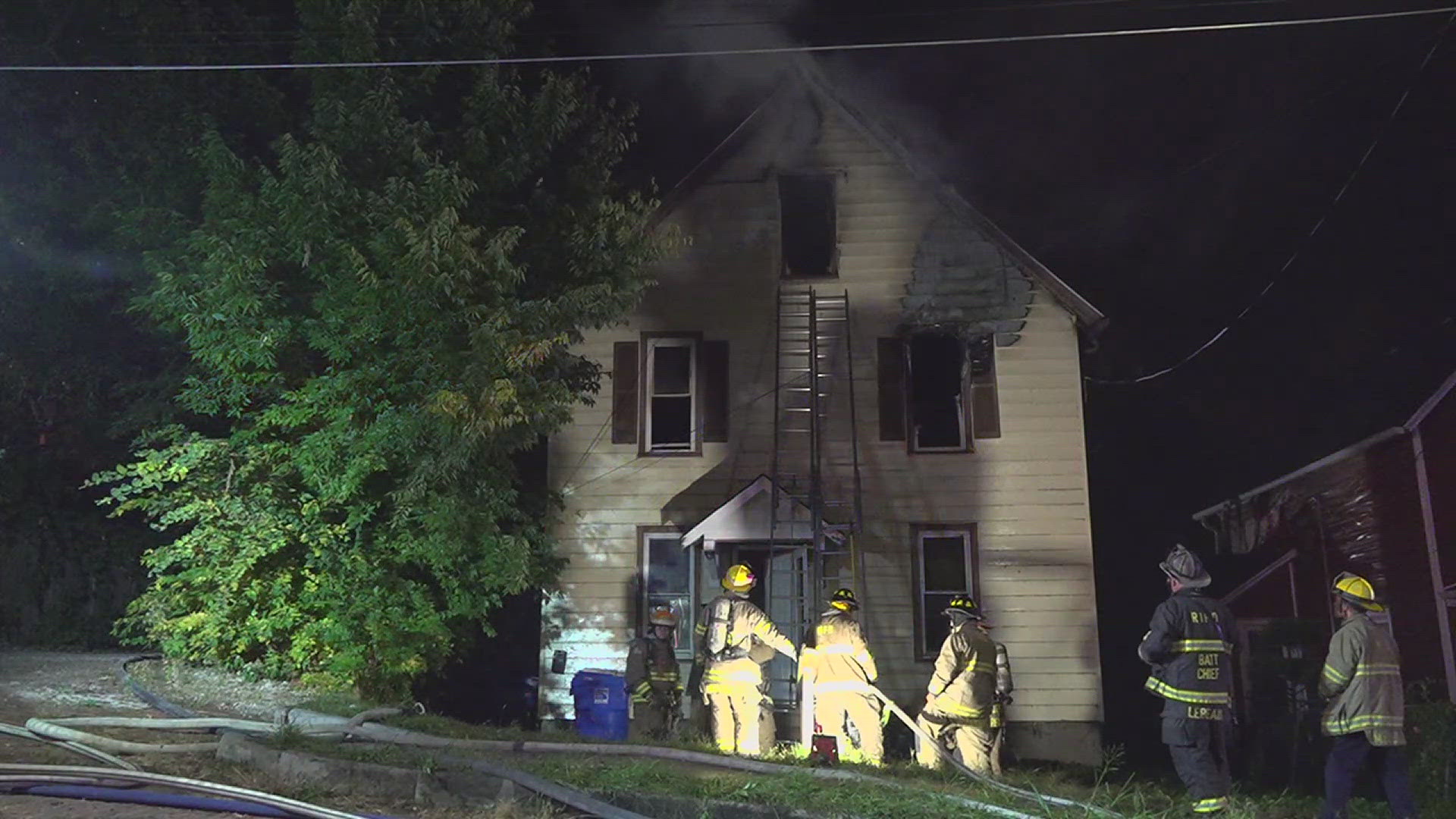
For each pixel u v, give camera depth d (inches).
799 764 340.8
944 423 666.2
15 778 267.3
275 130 510.9
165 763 304.0
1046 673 600.4
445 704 673.6
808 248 675.4
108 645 632.4
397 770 291.9
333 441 459.5
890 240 644.7
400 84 496.7
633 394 636.1
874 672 428.5
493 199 499.8
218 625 446.6
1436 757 434.0
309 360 490.0
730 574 450.3
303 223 446.0
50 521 638.5
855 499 594.6
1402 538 611.8
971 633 413.4
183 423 565.0
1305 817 312.0
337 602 454.9
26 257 544.4
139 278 509.7
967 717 406.6
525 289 499.5
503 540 479.5
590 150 522.9
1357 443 627.5
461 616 499.8
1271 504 743.7
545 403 469.1
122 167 496.1
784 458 624.1
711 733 442.6
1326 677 296.5
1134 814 290.7
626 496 627.8
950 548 622.8
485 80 491.8
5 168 519.2
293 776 297.7
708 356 637.9
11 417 628.4
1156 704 834.2
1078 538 612.7
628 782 292.5
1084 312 629.9
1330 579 686.5
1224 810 291.0
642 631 613.6
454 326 460.1
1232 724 314.3
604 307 495.8
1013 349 631.8
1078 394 625.3
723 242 647.8
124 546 654.5
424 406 452.8
